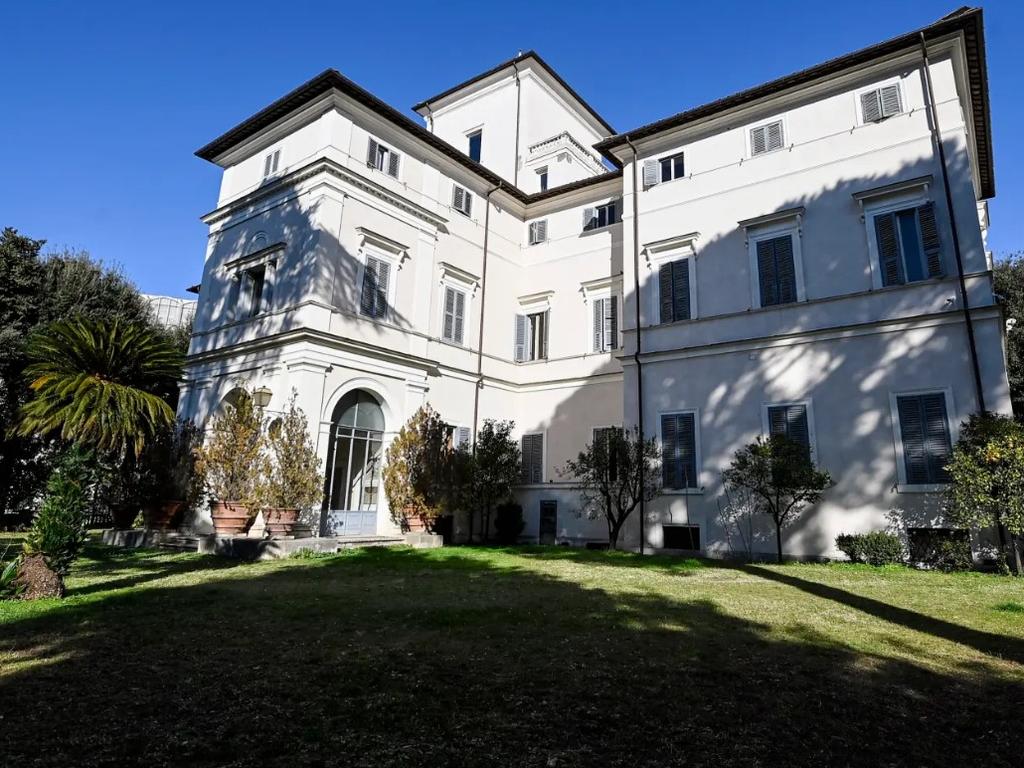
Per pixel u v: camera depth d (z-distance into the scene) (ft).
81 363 39.68
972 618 24.62
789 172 56.03
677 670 17.66
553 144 86.58
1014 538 39.01
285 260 62.59
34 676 16.83
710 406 55.98
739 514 52.65
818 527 48.88
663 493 56.75
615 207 74.84
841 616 24.98
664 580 35.63
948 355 45.85
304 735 13.05
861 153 52.65
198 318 72.28
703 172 61.16
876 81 53.01
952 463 41.11
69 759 11.75
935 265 47.73
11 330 69.92
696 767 11.75
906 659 18.88
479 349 74.23
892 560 43.60
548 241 80.43
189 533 57.47
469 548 57.00
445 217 72.90
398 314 65.72
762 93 57.11
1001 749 12.69
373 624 23.43
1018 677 17.17
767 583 34.37
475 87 96.02
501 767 11.66
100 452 37.86
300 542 48.29
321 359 57.26
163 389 68.90
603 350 71.51
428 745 12.60
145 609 26.11
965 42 49.06
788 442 47.55
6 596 27.68
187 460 59.06
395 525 61.93
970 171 47.52
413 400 65.57
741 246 57.47
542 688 16.08
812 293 52.75
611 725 13.73
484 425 73.46
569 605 27.32
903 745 12.85
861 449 48.14
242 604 27.32
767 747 12.66
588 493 66.18
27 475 75.66
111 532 58.13
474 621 23.94
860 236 51.47
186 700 15.08
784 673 17.44
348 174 62.08
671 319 60.23
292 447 51.90
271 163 69.10
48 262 83.30
